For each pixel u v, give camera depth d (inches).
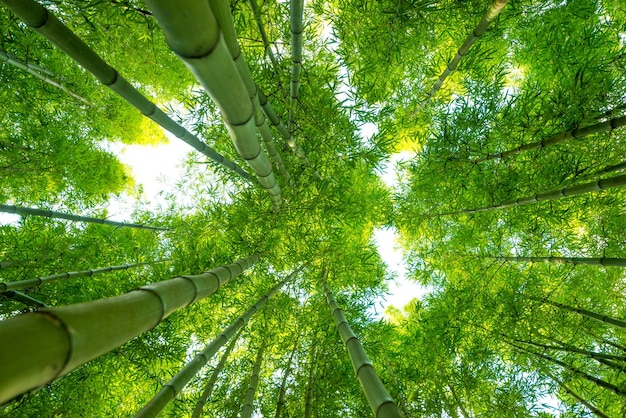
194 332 200.8
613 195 162.2
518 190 166.9
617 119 113.7
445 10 144.5
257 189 176.9
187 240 201.3
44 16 65.5
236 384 188.4
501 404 180.1
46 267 179.5
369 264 211.0
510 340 192.7
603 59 137.4
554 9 153.7
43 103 198.1
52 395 160.9
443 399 187.8
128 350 168.6
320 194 168.9
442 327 204.4
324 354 188.7
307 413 155.6
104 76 78.1
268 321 195.6
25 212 161.8
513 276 201.2
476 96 159.8
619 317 186.4
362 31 149.6
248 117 70.6
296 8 97.7
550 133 143.3
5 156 184.5
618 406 175.2
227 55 48.6
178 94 208.8
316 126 146.3
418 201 218.1
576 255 184.9
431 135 211.0
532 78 186.4
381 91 174.9
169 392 104.7
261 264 198.5
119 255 222.1
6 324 29.2
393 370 205.9
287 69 126.0
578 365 185.0
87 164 229.0
